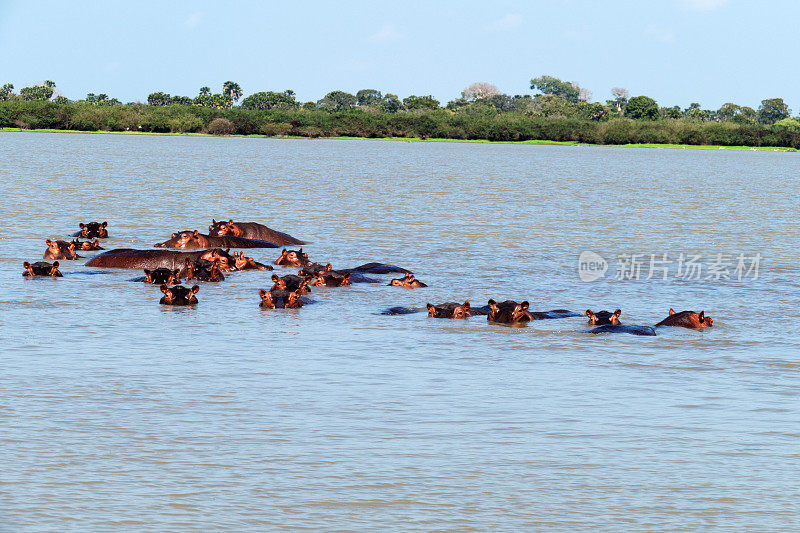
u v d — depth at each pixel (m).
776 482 28.00
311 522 25.06
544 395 35.91
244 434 31.11
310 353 41.78
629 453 30.03
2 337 43.31
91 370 38.09
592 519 25.52
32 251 70.62
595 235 90.62
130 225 90.81
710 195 154.62
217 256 64.44
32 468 27.95
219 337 44.53
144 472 27.92
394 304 53.62
